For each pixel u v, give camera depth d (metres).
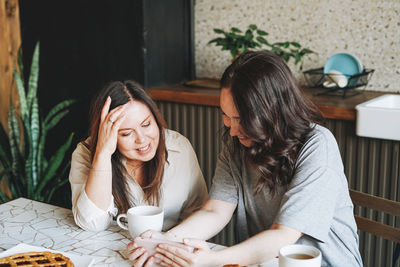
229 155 1.46
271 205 1.38
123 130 1.46
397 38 2.39
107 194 1.40
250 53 1.26
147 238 1.20
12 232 1.38
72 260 1.17
